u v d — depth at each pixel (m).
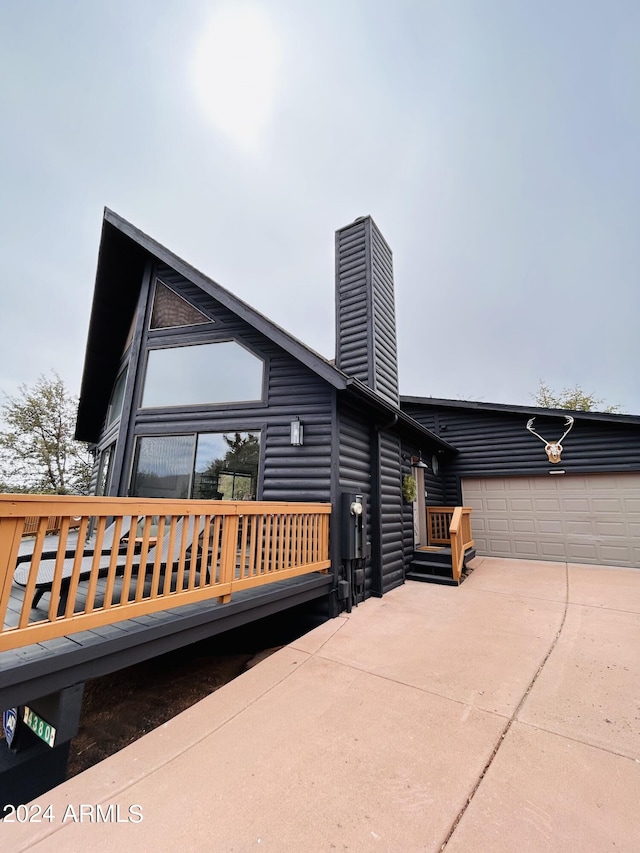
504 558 8.93
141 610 2.43
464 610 4.77
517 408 8.95
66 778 2.42
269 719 2.54
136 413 6.21
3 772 2.31
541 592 5.62
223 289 5.57
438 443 8.42
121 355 8.37
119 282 7.47
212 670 4.08
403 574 6.38
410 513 7.11
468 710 2.62
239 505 3.27
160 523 2.65
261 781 2.00
